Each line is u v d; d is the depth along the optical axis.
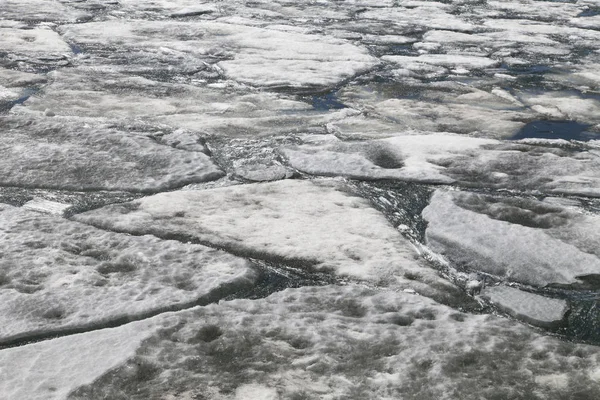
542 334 15.34
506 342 14.73
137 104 25.73
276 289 16.19
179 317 14.98
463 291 16.36
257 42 36.12
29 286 15.80
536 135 24.44
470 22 45.09
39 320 15.04
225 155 21.95
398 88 28.83
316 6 49.59
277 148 22.44
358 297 15.84
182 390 13.61
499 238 17.94
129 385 13.67
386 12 47.78
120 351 14.22
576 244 17.80
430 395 13.69
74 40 35.22
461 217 18.70
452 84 29.61
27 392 13.51
